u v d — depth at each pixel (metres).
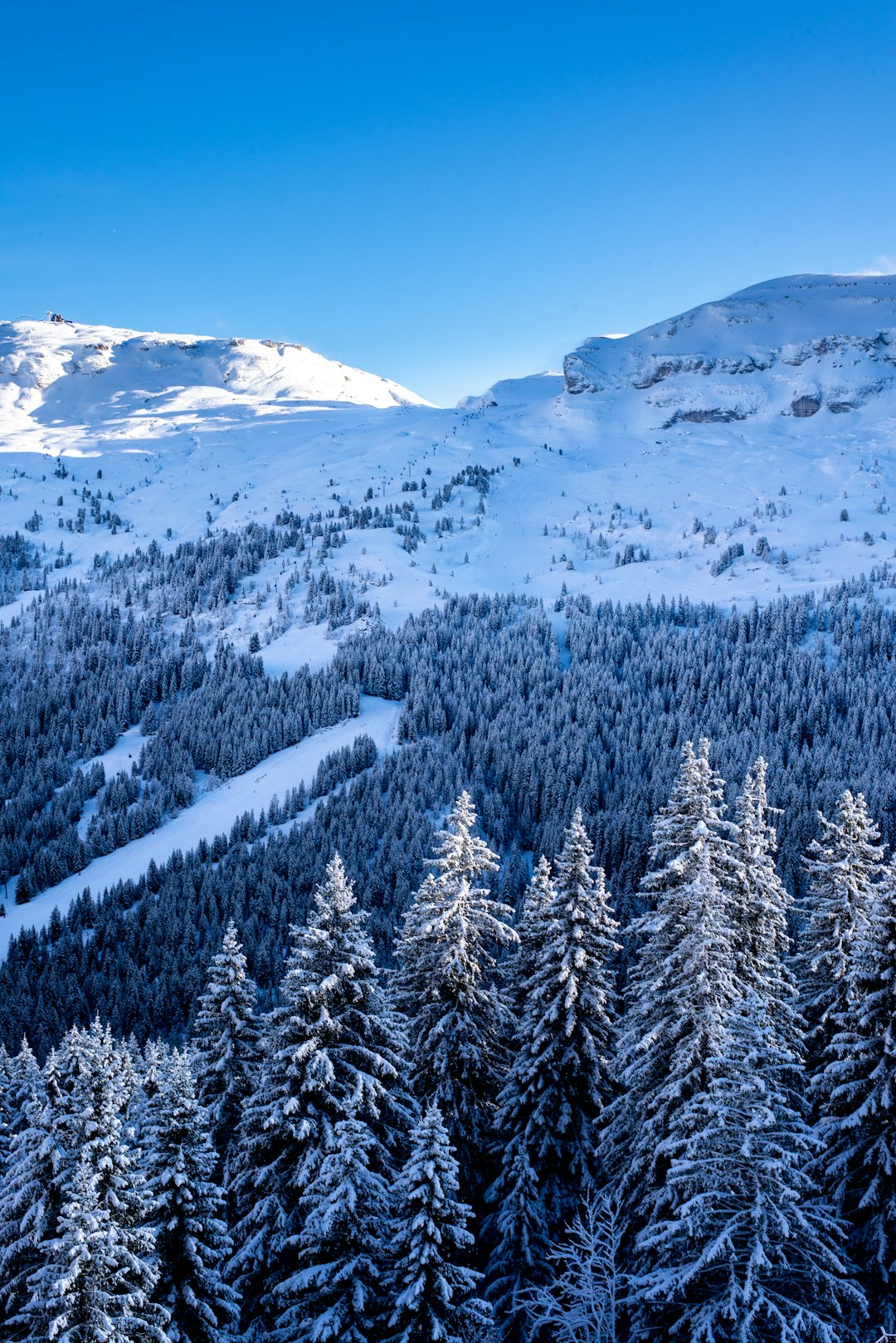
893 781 130.00
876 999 22.73
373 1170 25.56
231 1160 27.09
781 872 103.88
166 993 104.75
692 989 23.88
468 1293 22.69
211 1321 22.61
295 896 121.25
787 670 198.00
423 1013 30.42
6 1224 22.31
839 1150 23.11
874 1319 21.39
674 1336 21.02
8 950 123.69
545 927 30.66
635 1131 25.73
